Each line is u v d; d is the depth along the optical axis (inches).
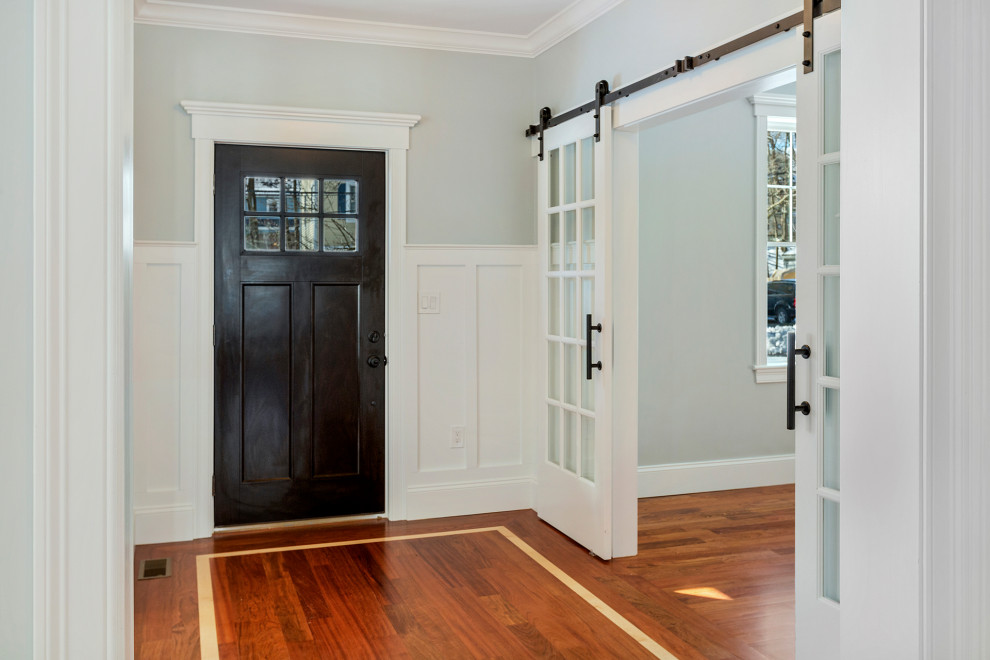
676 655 116.4
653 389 205.5
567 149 177.5
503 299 197.0
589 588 143.6
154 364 171.6
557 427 184.4
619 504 160.6
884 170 56.6
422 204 189.6
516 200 197.3
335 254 185.8
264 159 179.9
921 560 54.2
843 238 60.4
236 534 178.2
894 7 55.5
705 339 209.9
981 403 55.4
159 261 170.9
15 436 47.9
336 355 187.2
